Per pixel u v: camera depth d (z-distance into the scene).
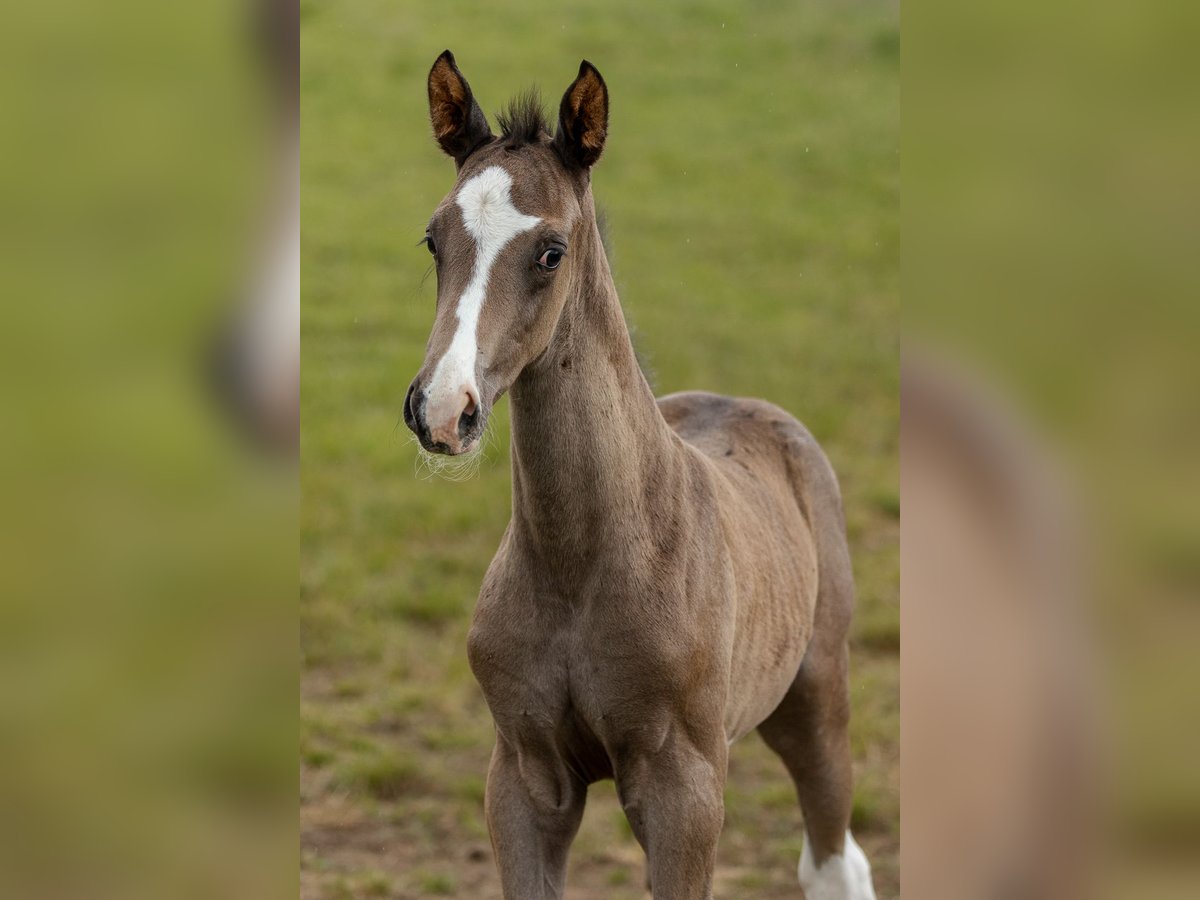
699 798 3.79
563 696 3.78
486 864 6.20
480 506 9.47
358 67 17.67
